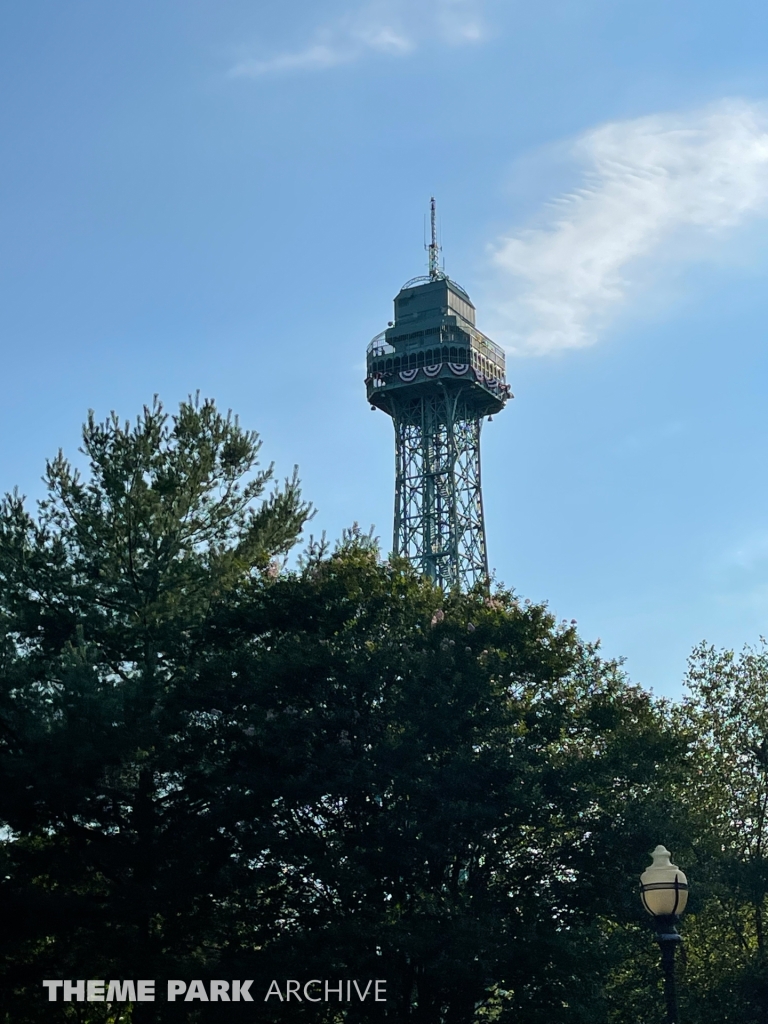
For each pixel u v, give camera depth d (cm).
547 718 3594
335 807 3497
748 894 4184
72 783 3228
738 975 4172
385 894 3378
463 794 3306
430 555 14000
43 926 3256
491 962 3130
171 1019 3184
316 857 3247
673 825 3459
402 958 3272
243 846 3312
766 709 4672
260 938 3362
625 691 3822
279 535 4100
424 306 15050
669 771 3728
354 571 3722
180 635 3691
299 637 3538
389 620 3694
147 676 3519
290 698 3488
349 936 3073
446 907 3212
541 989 3306
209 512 4025
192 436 4009
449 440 14475
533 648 3638
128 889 3259
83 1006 3666
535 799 3275
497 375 15300
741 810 4538
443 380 14575
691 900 3591
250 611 3675
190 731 3453
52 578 3728
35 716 3262
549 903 3400
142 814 3484
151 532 3734
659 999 4169
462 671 3462
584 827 3503
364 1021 3309
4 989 3366
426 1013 3362
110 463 3872
